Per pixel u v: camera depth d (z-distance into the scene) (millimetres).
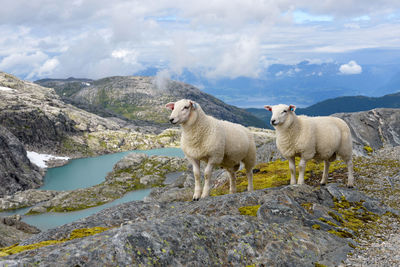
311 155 12289
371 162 17422
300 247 7008
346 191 11812
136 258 5176
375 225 9523
